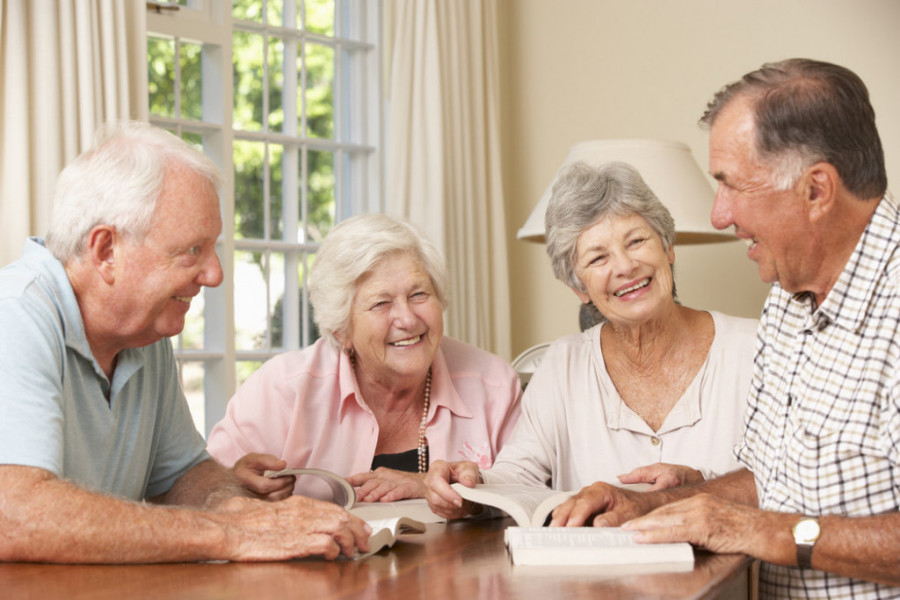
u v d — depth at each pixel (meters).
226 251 3.98
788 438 1.59
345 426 2.41
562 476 2.23
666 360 2.16
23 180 3.17
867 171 1.46
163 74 3.91
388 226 2.33
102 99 3.36
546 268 4.77
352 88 4.62
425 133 4.34
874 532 1.35
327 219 4.51
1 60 3.17
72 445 1.67
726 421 2.08
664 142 3.28
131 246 1.63
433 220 4.30
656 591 1.21
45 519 1.36
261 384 2.46
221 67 4.03
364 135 4.65
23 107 3.18
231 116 4.05
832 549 1.37
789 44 3.90
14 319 1.53
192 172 1.66
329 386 2.44
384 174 4.62
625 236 2.07
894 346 1.45
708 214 3.21
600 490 1.64
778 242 1.50
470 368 2.57
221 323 3.97
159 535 1.38
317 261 2.37
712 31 4.13
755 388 1.74
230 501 1.58
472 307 4.42
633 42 4.40
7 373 1.47
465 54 4.47
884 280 1.48
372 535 1.51
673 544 1.42
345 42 4.54
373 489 2.07
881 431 1.45
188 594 1.19
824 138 1.44
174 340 3.92
